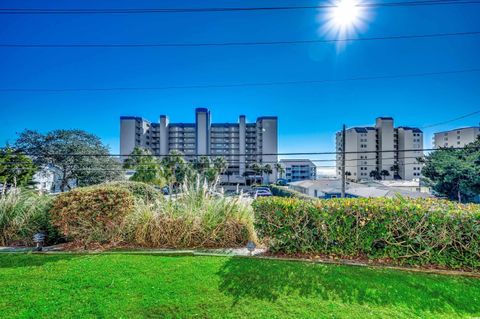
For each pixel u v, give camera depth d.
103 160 23.30
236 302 2.44
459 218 3.43
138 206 4.82
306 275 3.10
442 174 19.12
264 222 4.08
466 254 3.39
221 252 4.08
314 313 2.26
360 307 2.38
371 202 3.94
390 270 3.32
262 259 3.71
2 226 4.61
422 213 3.54
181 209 4.78
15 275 3.03
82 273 3.09
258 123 64.62
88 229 4.46
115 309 2.30
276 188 34.19
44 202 5.03
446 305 2.47
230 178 57.41
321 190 25.45
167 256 3.81
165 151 66.06
